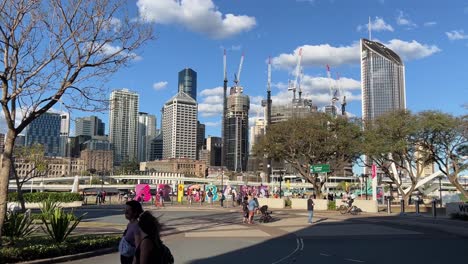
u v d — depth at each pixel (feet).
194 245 58.34
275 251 53.01
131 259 24.34
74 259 45.19
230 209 152.25
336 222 99.86
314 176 198.18
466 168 160.15
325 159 187.62
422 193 272.72
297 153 185.26
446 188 381.40
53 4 48.67
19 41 45.91
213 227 85.71
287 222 98.78
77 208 152.97
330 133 176.65
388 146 160.15
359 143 173.47
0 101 43.83
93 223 90.12
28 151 185.57
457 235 74.02
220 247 56.34
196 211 140.77
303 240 65.67
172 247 56.13
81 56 49.60
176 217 113.39
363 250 54.65
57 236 48.98
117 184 552.41
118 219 102.27
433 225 92.89
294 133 177.78
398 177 216.13
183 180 597.93
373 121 176.76
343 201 143.13
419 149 172.35
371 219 109.60
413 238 69.36
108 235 60.18
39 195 159.74
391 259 47.34
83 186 444.96
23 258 41.81
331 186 494.59
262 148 188.03
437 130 153.28
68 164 614.34
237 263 43.78
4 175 43.78
